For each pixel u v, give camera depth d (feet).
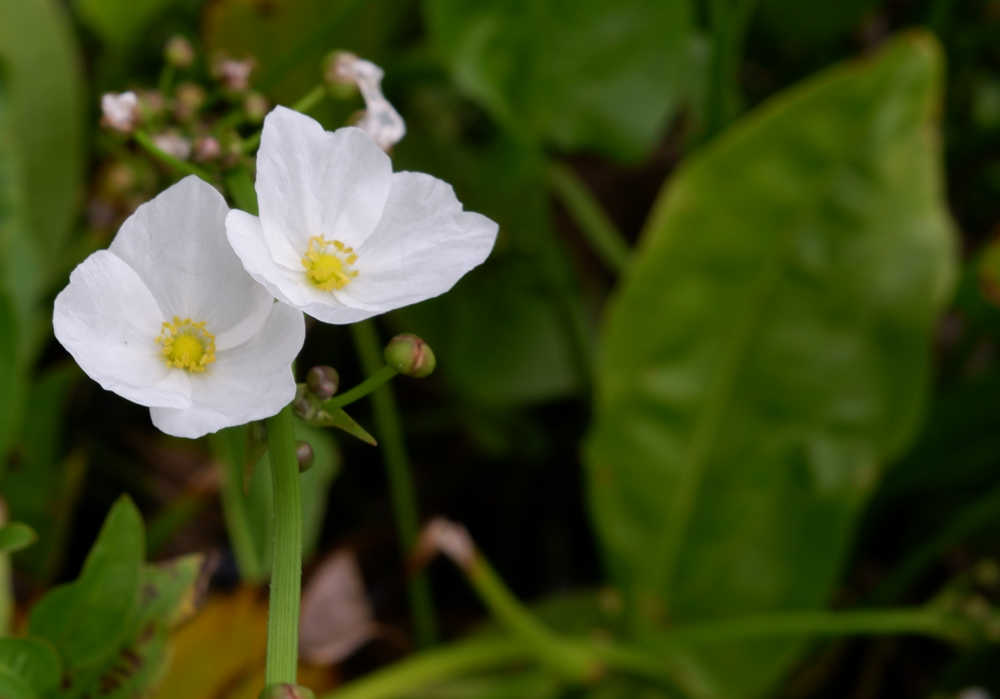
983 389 1.75
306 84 1.72
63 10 1.90
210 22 1.72
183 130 1.42
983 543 1.88
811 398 1.69
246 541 1.50
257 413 1.21
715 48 1.79
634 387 1.70
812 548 1.69
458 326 1.86
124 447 1.82
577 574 1.95
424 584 1.68
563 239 2.14
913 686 1.84
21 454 1.62
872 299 1.68
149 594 1.34
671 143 2.28
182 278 1.24
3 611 1.42
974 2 2.15
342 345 1.91
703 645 1.71
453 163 1.91
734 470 1.70
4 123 1.60
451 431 2.00
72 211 1.70
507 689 1.68
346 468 1.94
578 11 1.70
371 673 1.78
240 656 1.55
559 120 1.76
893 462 1.85
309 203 1.26
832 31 2.15
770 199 1.67
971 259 1.88
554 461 1.99
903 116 1.66
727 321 1.69
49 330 1.73
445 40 1.69
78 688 1.31
